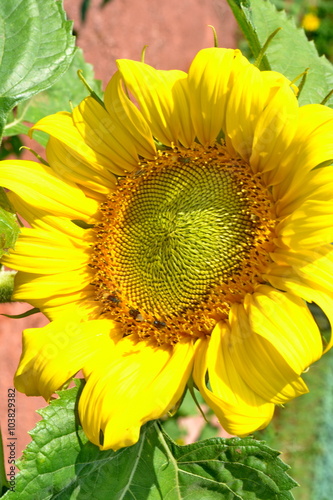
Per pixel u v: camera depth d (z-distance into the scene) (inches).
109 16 51.9
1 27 19.8
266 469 19.2
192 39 56.3
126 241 20.2
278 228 18.9
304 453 47.1
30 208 19.6
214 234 19.6
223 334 18.8
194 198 19.9
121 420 18.0
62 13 19.9
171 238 19.7
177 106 19.2
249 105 18.4
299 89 18.4
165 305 19.7
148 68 19.1
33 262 19.6
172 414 18.3
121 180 20.2
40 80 19.6
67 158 19.7
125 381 18.6
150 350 19.5
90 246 20.1
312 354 17.5
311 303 18.5
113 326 19.9
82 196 20.0
